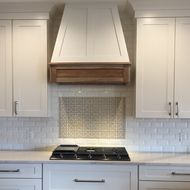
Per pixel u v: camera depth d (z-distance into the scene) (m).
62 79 2.66
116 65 2.62
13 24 2.77
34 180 2.52
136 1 2.65
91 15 2.73
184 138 2.98
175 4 2.64
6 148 3.07
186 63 2.67
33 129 3.06
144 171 2.47
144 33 2.69
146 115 2.71
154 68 2.70
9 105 2.79
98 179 2.49
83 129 3.05
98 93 3.03
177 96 2.68
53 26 3.04
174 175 2.46
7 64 2.78
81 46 2.70
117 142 3.03
